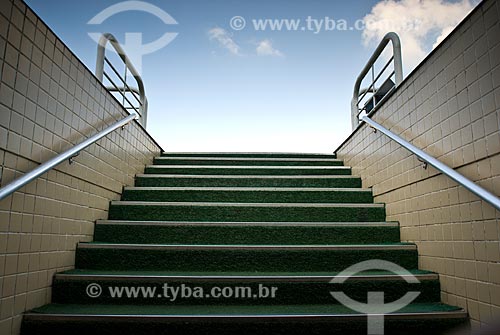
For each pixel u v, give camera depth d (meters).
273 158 4.79
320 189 3.48
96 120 2.79
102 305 2.04
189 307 2.04
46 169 1.80
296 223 2.78
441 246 2.26
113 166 3.14
